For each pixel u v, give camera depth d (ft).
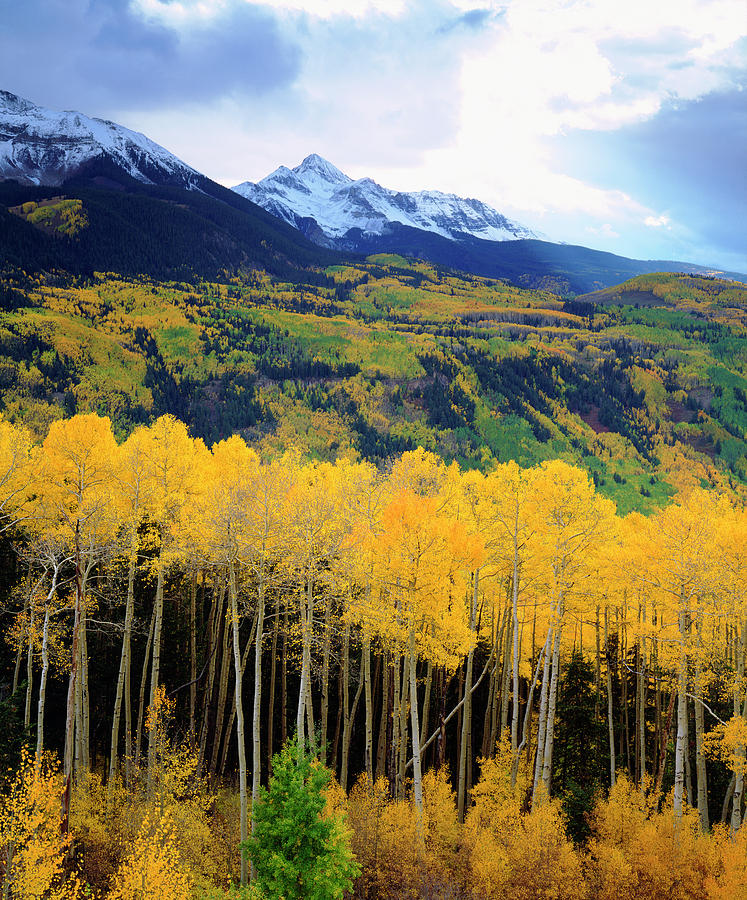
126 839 76.38
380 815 85.66
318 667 94.17
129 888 64.39
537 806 86.99
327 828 62.90
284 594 83.61
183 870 71.77
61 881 68.85
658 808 105.50
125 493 87.76
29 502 95.09
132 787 86.48
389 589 77.56
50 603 89.15
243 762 73.46
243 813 72.43
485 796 94.53
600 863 83.10
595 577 90.94
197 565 83.66
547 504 87.20
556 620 88.28
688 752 102.58
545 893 78.07
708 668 89.56
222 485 83.15
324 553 77.46
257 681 75.92
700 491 102.06
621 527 104.63
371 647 100.37
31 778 70.33
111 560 90.99
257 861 62.39
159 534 91.20
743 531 80.28
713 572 77.46
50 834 69.97
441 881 77.36
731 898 73.77
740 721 79.36
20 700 92.38
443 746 104.58
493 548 93.50
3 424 94.63
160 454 87.66
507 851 82.58
